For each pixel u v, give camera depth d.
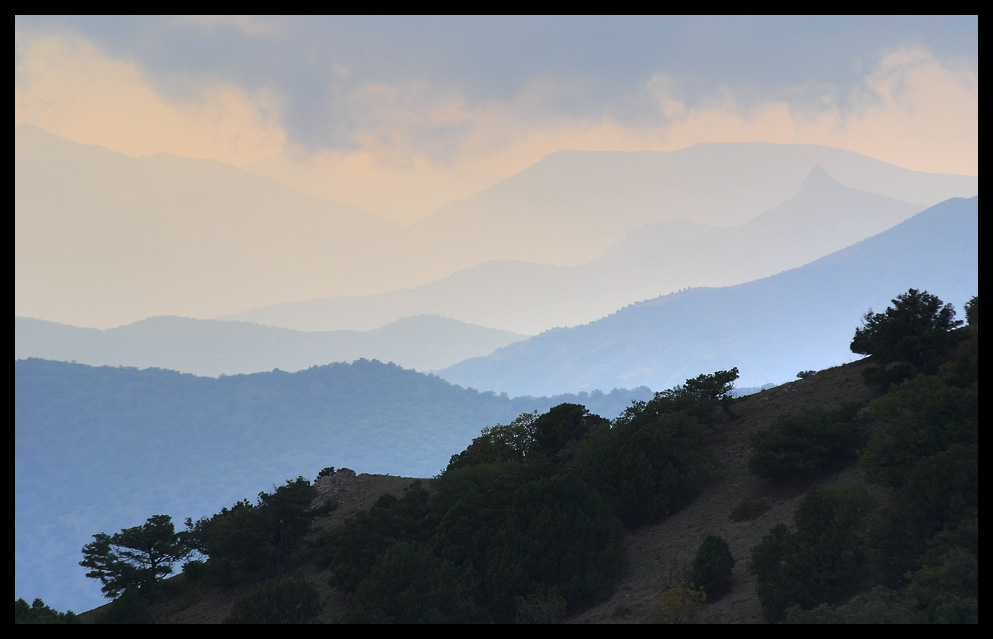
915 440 28.75
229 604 40.00
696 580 28.27
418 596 31.50
